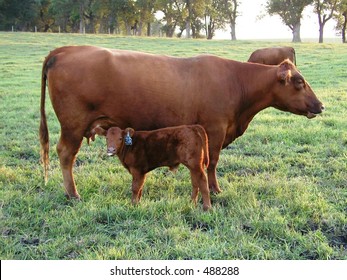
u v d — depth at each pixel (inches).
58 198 227.3
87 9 2276.1
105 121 226.4
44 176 253.8
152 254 173.2
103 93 219.3
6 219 201.5
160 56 231.0
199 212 207.8
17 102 508.4
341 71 763.4
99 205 215.0
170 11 2325.3
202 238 184.7
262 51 444.5
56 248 178.7
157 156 215.3
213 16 2330.2
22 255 174.9
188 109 227.9
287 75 229.1
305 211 208.7
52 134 365.7
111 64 218.5
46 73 229.1
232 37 2304.4
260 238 185.2
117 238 186.4
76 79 218.5
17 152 312.8
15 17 2293.3
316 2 2084.2
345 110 446.0
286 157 294.7
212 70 231.8
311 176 262.2
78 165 289.7
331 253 175.2
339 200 224.7
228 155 303.3
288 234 185.5
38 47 1232.8
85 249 178.7
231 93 233.5
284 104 240.1
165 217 202.2
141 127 227.8
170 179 253.6
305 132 352.8
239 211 206.8
